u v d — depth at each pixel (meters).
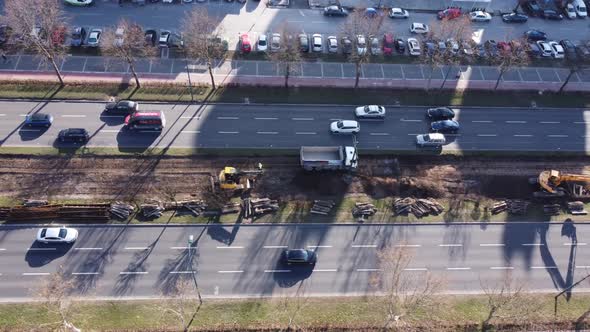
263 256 79.06
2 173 84.81
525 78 110.69
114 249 77.94
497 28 121.94
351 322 72.50
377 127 98.25
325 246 80.81
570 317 75.12
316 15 120.44
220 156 90.94
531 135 99.81
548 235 85.06
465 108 103.19
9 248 76.75
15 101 95.00
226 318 71.69
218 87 101.69
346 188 88.50
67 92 97.50
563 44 117.50
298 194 86.94
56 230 77.19
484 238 83.88
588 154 97.44
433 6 125.75
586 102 106.81
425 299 70.19
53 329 68.50
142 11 116.31
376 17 107.69
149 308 72.00
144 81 101.31
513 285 78.44
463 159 94.81
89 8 115.31
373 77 107.38
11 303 71.19
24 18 92.00
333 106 100.94
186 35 101.38
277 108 99.50
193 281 75.25
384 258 74.44
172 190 85.56
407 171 92.00
